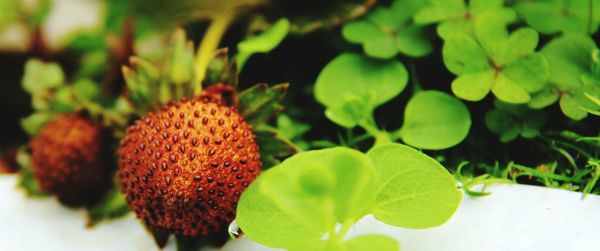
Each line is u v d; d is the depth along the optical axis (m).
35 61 0.17
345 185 0.11
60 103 0.15
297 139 0.15
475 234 0.12
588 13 0.14
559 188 0.13
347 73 0.14
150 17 0.18
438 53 0.15
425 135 0.13
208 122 0.12
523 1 0.15
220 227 0.12
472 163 0.14
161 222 0.12
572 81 0.13
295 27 0.15
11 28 0.18
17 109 0.18
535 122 0.13
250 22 0.15
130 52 0.16
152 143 0.12
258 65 0.15
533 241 0.12
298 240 0.12
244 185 0.12
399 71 0.14
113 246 0.13
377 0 0.15
